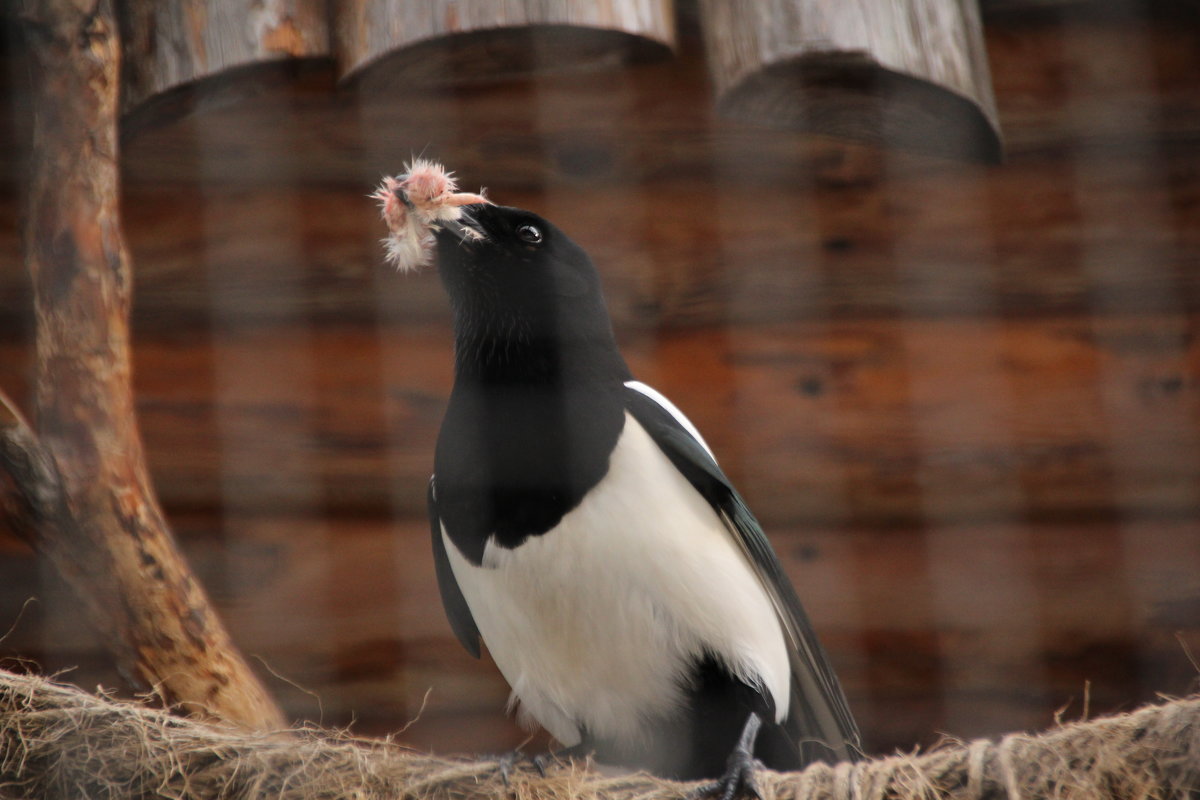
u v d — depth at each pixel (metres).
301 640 7.72
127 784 5.63
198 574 7.67
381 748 6.52
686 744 6.77
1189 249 7.95
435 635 7.87
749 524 6.66
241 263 8.00
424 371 8.10
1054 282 8.05
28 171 6.07
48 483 6.00
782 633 6.85
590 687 6.61
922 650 7.80
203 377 7.89
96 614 6.20
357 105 8.12
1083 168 8.06
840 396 8.07
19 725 5.70
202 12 6.33
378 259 8.12
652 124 8.31
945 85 6.18
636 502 6.33
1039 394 7.95
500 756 6.03
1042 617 7.73
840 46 5.91
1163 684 7.59
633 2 6.05
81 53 5.99
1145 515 7.79
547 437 6.45
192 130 7.98
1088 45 8.09
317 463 7.93
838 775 5.72
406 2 6.07
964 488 7.88
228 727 5.98
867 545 7.96
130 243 7.92
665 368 8.15
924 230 8.18
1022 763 5.46
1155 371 7.91
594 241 8.27
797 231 8.23
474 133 8.24
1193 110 8.02
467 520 6.44
